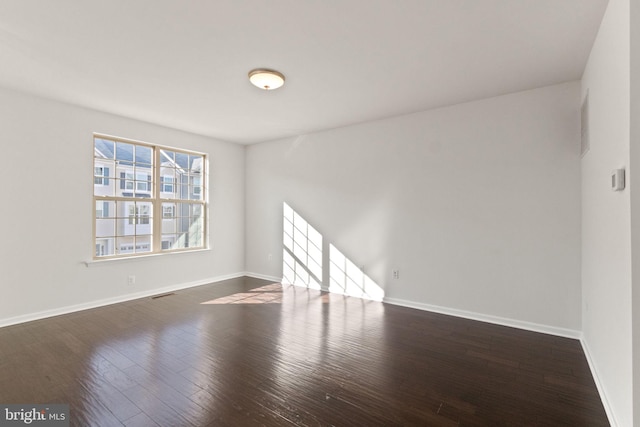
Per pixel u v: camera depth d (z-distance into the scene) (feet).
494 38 8.25
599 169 7.82
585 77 9.73
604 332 7.35
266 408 6.81
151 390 7.45
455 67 9.85
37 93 12.01
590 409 6.83
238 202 20.15
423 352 9.55
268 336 10.71
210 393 7.34
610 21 6.72
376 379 8.00
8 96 11.62
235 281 18.93
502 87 11.32
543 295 11.28
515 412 6.72
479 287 12.49
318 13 7.25
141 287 15.52
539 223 11.35
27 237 12.07
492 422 6.41
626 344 5.69
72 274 13.24
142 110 13.87
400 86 11.26
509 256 11.89
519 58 9.27
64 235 13.01
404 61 9.48
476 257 12.56
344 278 16.19
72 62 9.59
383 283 14.92
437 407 6.89
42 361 8.84
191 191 17.99
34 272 12.23
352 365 8.71
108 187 14.66
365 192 15.53
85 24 7.68
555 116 11.07
